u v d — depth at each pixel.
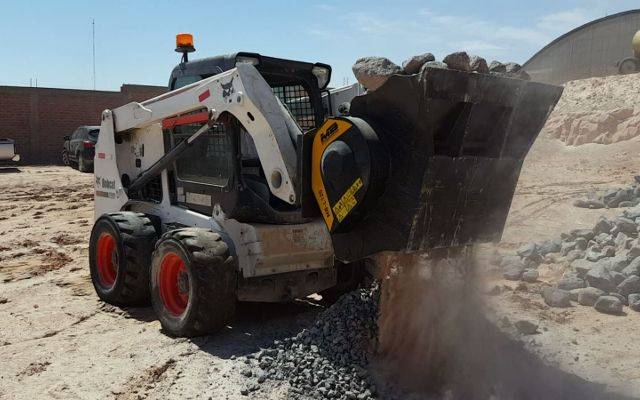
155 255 5.54
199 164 5.91
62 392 4.33
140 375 4.58
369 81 3.88
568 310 5.82
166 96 6.21
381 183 3.83
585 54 36.22
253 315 5.92
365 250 4.03
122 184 7.15
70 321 5.90
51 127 27.41
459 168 3.91
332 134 4.03
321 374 4.39
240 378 4.49
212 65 6.06
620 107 22.05
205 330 5.19
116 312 6.18
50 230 10.92
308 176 4.29
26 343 5.30
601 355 4.77
